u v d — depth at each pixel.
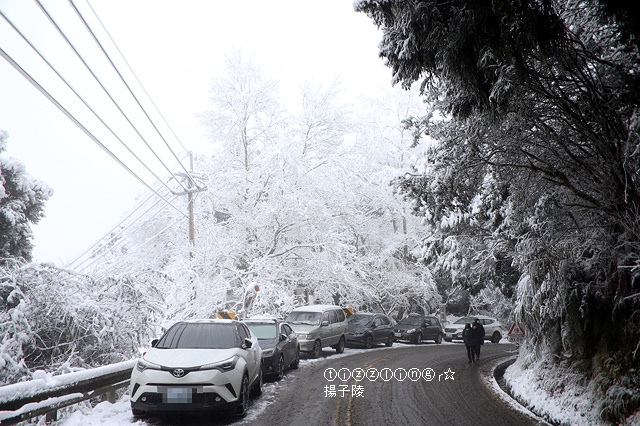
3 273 10.73
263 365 13.70
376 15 7.56
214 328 10.40
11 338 9.91
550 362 12.62
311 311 21.58
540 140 9.29
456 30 6.87
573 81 8.23
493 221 12.05
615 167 8.43
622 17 7.19
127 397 10.03
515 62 7.07
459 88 7.59
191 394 8.41
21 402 6.73
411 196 11.16
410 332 29.75
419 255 19.59
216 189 29.73
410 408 10.45
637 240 9.31
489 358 21.34
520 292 11.44
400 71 7.96
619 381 9.21
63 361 11.14
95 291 12.41
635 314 9.78
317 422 8.96
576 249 10.55
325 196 30.67
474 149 9.19
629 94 8.07
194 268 25.48
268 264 27.62
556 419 9.84
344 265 30.45
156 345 9.95
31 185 22.39
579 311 11.32
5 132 22.42
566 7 8.03
